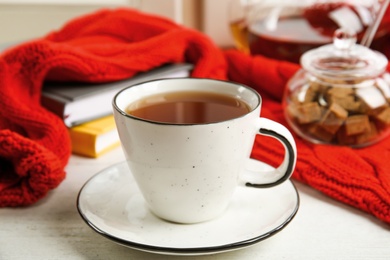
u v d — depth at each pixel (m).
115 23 0.82
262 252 0.54
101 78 0.70
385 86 0.67
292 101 0.69
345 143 0.66
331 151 0.65
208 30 0.96
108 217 0.54
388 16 0.78
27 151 0.58
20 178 0.60
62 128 0.65
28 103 0.67
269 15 0.84
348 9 0.78
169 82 0.59
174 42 0.77
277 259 0.53
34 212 0.59
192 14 0.97
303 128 0.68
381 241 0.55
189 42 0.79
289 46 0.77
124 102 0.56
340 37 0.66
